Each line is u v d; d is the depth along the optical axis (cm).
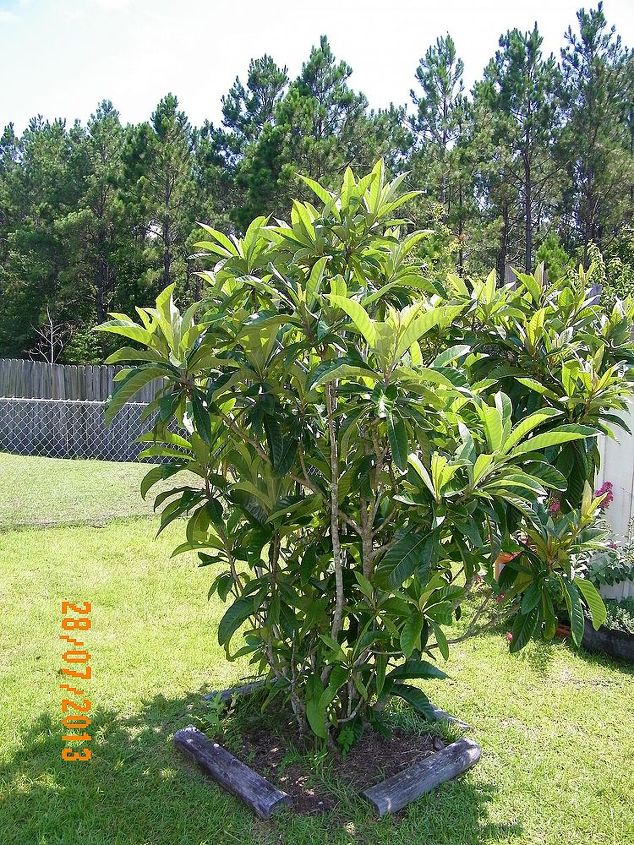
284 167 1458
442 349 327
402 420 225
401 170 2188
